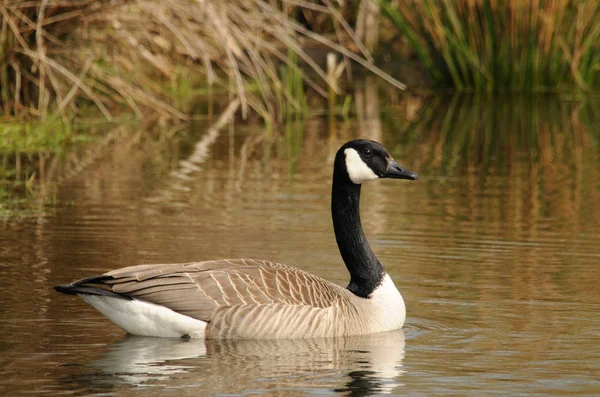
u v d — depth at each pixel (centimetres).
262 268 1027
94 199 1688
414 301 1156
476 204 1692
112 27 2225
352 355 963
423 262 1327
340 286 1109
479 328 1056
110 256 1323
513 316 1098
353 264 1104
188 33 2219
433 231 1498
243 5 2225
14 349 963
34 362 925
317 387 869
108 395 840
